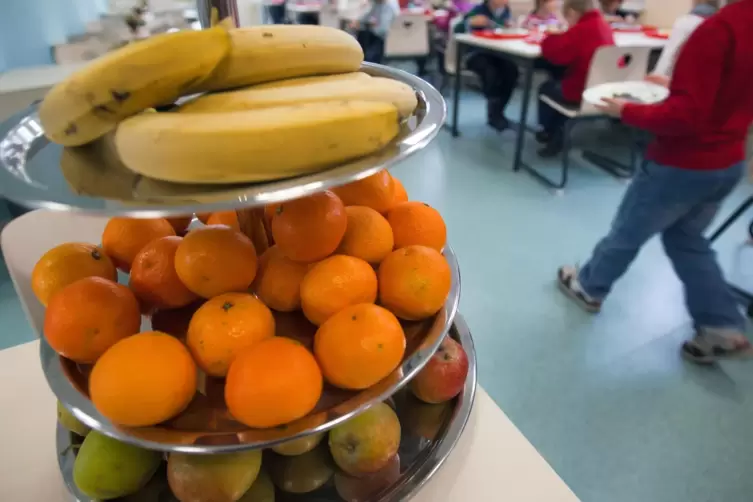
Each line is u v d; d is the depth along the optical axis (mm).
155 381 418
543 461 611
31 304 888
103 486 500
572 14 2613
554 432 1396
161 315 570
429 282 522
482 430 650
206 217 746
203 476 475
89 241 941
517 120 3818
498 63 3305
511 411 1458
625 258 1668
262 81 477
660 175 1434
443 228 630
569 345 1682
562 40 2557
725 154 1353
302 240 498
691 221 1507
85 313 458
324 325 483
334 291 494
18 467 614
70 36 2652
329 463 566
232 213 661
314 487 540
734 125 1314
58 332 458
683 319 1785
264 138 349
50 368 504
